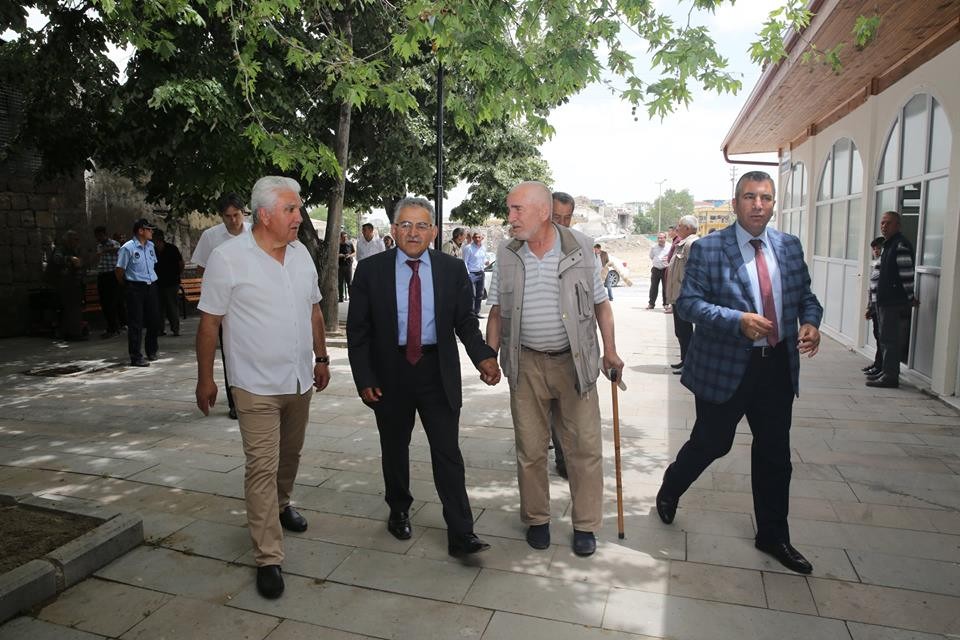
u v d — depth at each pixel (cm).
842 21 622
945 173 657
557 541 345
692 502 391
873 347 881
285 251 318
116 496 408
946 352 625
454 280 330
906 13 605
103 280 1078
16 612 279
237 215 498
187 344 1008
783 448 317
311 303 329
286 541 348
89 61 775
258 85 816
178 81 708
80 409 614
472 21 442
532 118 511
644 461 468
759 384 314
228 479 436
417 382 324
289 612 283
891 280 664
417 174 1318
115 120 811
